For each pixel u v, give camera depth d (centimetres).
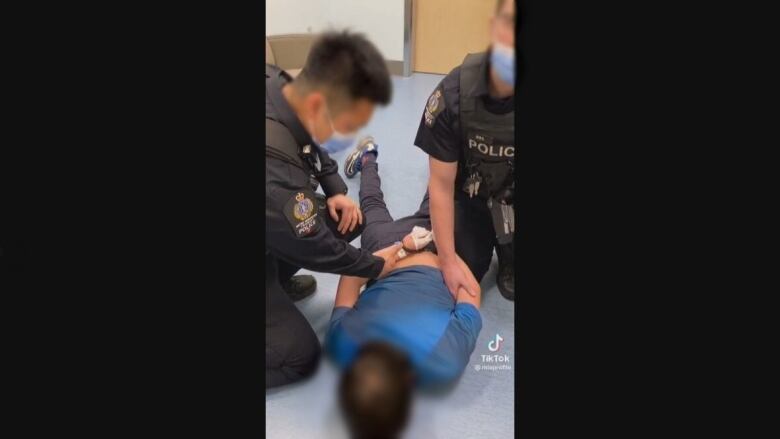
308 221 242
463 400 248
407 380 247
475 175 249
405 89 241
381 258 257
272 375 256
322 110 240
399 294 253
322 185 261
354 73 237
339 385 251
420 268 256
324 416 251
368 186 257
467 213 253
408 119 245
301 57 238
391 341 249
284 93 237
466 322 252
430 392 247
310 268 250
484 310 253
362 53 237
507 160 245
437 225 253
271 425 249
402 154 250
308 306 271
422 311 251
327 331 256
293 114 238
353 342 250
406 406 247
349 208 262
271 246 244
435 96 241
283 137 238
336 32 235
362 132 248
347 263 248
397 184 254
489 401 249
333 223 263
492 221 253
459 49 237
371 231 259
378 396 245
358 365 248
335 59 236
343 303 260
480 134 243
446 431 246
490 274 257
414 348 248
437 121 244
